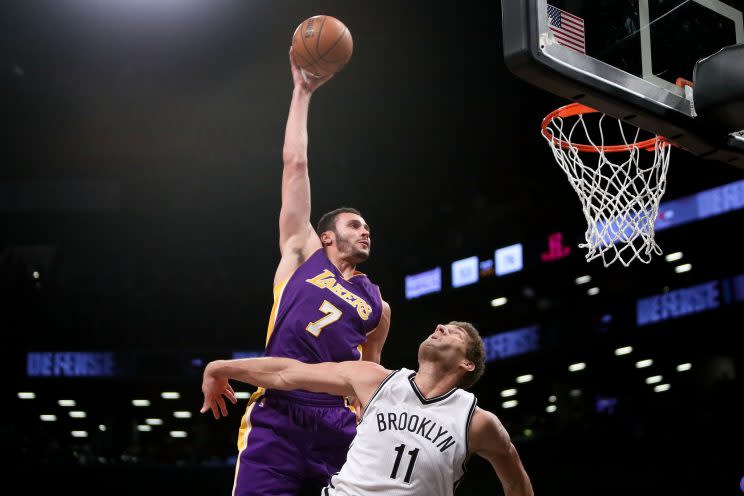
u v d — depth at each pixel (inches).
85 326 571.2
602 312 497.4
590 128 241.3
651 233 160.2
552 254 528.7
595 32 135.0
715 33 158.6
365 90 554.6
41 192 618.8
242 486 134.3
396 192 605.3
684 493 374.9
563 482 407.8
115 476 430.9
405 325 589.9
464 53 516.1
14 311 562.9
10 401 549.6
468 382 129.2
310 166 605.3
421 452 120.9
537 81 129.0
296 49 143.9
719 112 144.4
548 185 545.3
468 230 584.7
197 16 512.7
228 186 618.8
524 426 485.7
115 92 583.2
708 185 458.3
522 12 125.3
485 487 406.9
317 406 136.5
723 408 399.5
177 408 567.2
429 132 569.0
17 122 598.9
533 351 522.6
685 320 458.9
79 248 608.1
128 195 617.3
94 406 563.2
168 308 582.6
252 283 593.0
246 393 564.7
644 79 141.3
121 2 498.6
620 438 407.2
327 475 137.2
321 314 139.8
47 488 428.8
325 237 149.8
